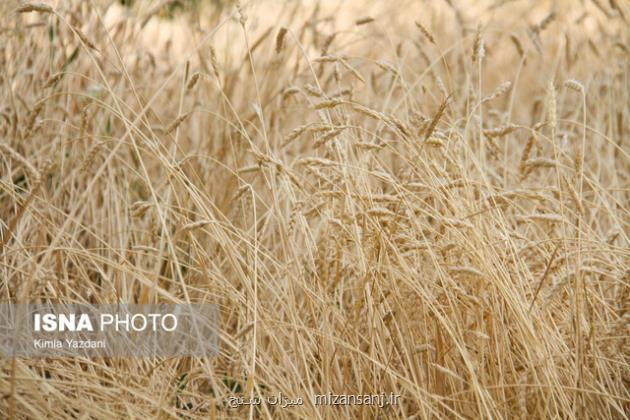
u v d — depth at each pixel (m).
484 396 4.24
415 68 8.47
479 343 4.54
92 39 7.09
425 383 4.63
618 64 8.46
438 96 7.98
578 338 4.34
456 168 5.11
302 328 4.45
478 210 4.77
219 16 8.05
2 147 5.25
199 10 8.03
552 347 4.53
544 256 4.82
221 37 8.71
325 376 4.46
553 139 4.66
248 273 4.85
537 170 7.11
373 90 7.48
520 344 4.71
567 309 4.89
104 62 7.06
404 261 4.52
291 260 4.92
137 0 7.56
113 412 4.15
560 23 10.05
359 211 5.03
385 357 4.41
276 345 4.58
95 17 7.19
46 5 5.12
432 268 5.02
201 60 7.23
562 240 4.46
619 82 8.66
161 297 5.00
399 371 4.70
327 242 4.74
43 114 6.61
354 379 4.75
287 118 7.36
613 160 7.16
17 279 5.22
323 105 4.79
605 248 4.77
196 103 7.10
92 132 6.68
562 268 4.86
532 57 9.91
